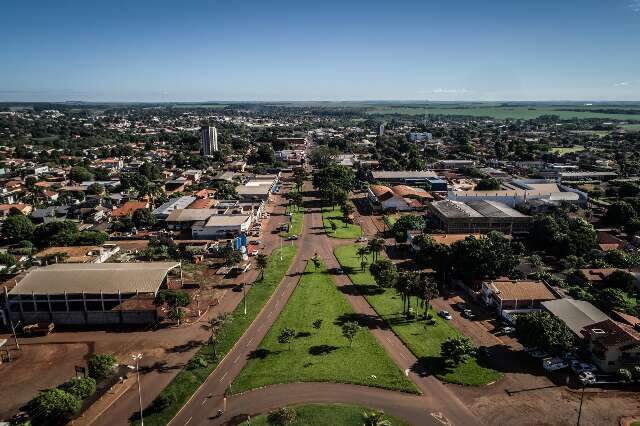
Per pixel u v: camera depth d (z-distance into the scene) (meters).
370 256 157.25
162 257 154.00
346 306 119.31
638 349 88.25
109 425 75.62
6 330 108.25
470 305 120.19
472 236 138.50
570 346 91.38
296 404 80.44
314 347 98.81
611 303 111.94
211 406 80.25
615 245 156.62
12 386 86.75
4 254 144.12
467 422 76.12
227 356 95.94
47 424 75.06
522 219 179.12
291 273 142.38
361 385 85.88
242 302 121.19
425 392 83.94
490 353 96.94
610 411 78.31
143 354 97.12
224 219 184.25
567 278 135.12
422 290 109.31
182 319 111.38
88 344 101.69
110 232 187.12
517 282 120.19
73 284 112.31
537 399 81.69
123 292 110.62
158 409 78.94
